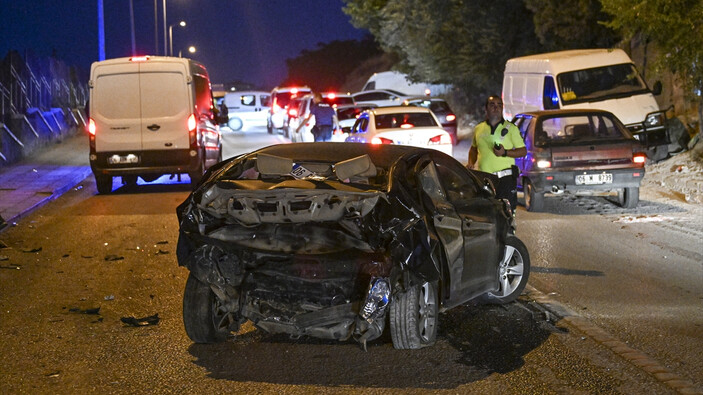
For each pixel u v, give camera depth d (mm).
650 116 19297
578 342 6961
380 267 6105
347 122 27859
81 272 9789
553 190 13938
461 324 7531
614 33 27391
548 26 27844
